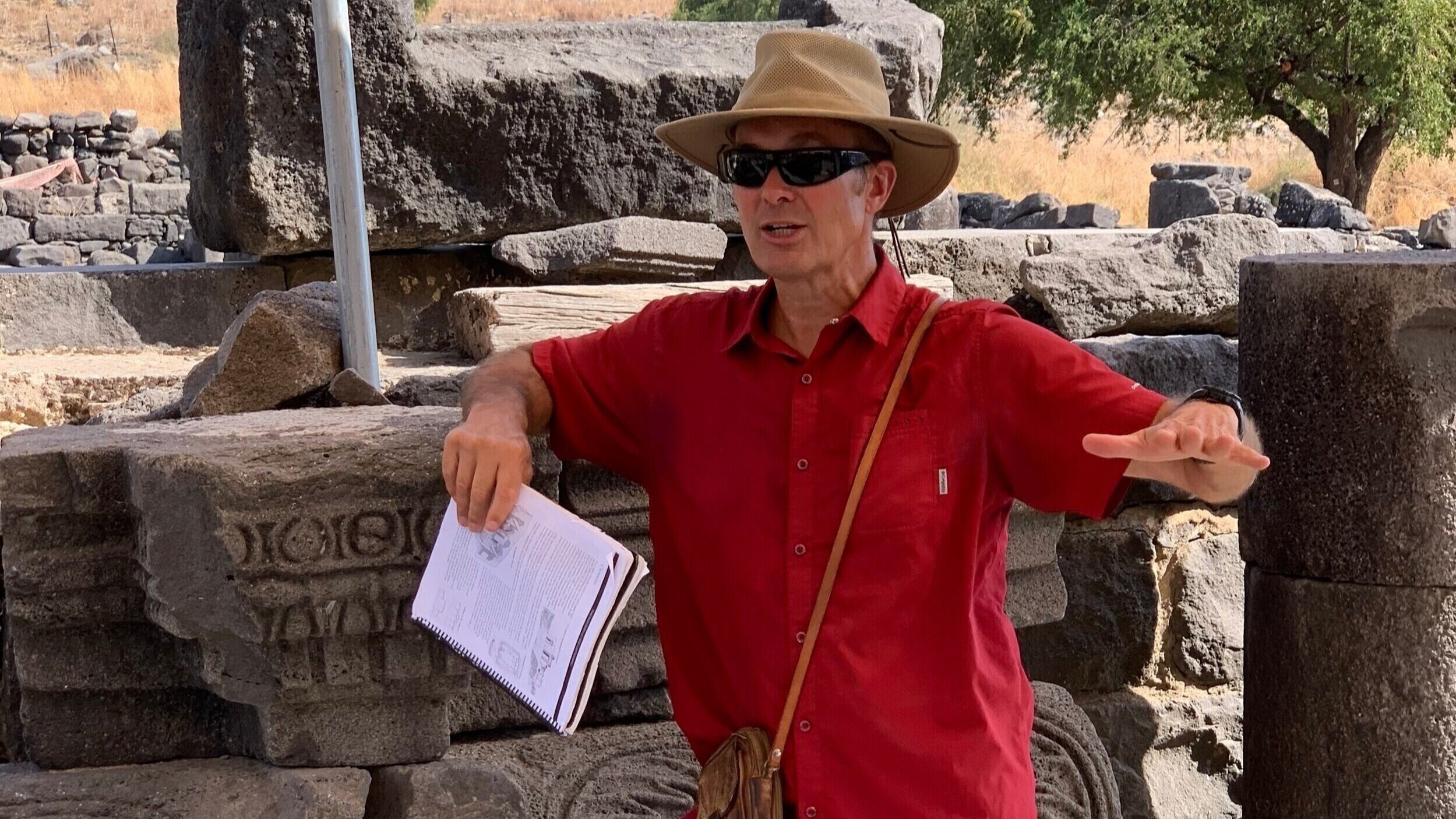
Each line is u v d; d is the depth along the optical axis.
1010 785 2.09
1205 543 4.09
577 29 5.34
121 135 17.50
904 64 5.28
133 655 2.34
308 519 2.14
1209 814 4.02
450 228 4.76
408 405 3.25
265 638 2.16
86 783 2.28
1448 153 20.22
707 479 2.12
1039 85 19.95
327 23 3.09
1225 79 18.89
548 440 2.39
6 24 34.50
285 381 3.10
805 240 2.05
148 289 4.97
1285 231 5.41
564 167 4.88
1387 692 3.00
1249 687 3.30
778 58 2.07
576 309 3.85
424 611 2.09
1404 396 2.90
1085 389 1.97
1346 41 17.98
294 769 2.30
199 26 4.67
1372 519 2.96
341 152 3.10
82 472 2.20
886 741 2.03
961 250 5.08
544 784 2.76
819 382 2.07
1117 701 3.94
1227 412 1.83
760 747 2.06
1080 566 3.92
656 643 2.94
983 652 2.10
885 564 2.03
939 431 2.05
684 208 5.05
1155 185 16.09
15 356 4.73
